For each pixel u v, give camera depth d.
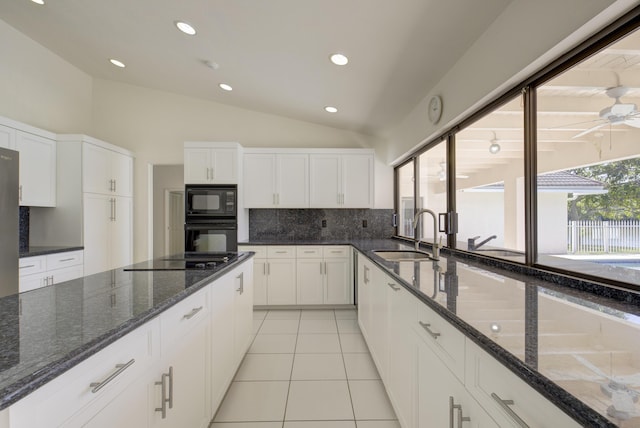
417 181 3.55
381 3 1.70
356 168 4.14
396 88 2.76
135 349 0.95
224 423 1.72
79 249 3.25
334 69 2.61
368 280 2.60
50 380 0.63
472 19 1.70
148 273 1.63
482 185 2.21
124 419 0.90
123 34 2.86
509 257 1.94
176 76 3.68
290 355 2.57
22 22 3.06
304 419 1.76
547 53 1.33
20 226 3.19
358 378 2.20
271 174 4.10
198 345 1.45
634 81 1.11
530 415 0.64
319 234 4.41
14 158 2.48
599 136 1.23
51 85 3.66
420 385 1.32
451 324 1.00
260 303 3.80
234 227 3.80
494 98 1.83
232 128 4.43
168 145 4.37
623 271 1.14
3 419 0.55
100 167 3.58
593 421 0.46
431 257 2.28
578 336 0.78
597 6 1.07
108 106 4.34
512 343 0.73
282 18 2.04
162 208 5.77
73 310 1.01
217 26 2.33
